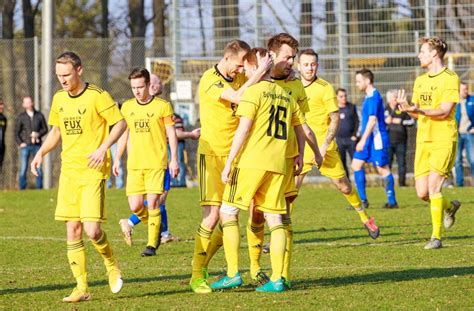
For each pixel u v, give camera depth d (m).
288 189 18.38
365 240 26.34
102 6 75.69
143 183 25.14
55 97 17.84
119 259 23.53
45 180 51.97
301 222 31.64
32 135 49.28
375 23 51.03
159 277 20.25
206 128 18.34
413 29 50.53
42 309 16.44
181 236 28.44
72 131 17.59
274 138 17.41
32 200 43.22
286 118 17.64
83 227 17.84
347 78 51.38
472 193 41.81
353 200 25.72
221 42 53.84
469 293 17.14
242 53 17.95
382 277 19.33
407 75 50.47
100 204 17.42
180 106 52.56
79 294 17.23
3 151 49.31
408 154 50.38
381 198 41.34
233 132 18.30
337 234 27.98
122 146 25.92
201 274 18.19
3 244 26.72
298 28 52.66
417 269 20.41
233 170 17.47
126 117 25.48
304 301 16.58
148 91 25.38
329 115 24.98
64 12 75.38
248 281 19.23
